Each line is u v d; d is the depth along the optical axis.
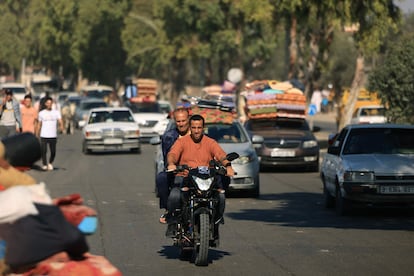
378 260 29.53
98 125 92.00
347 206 42.44
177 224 28.89
